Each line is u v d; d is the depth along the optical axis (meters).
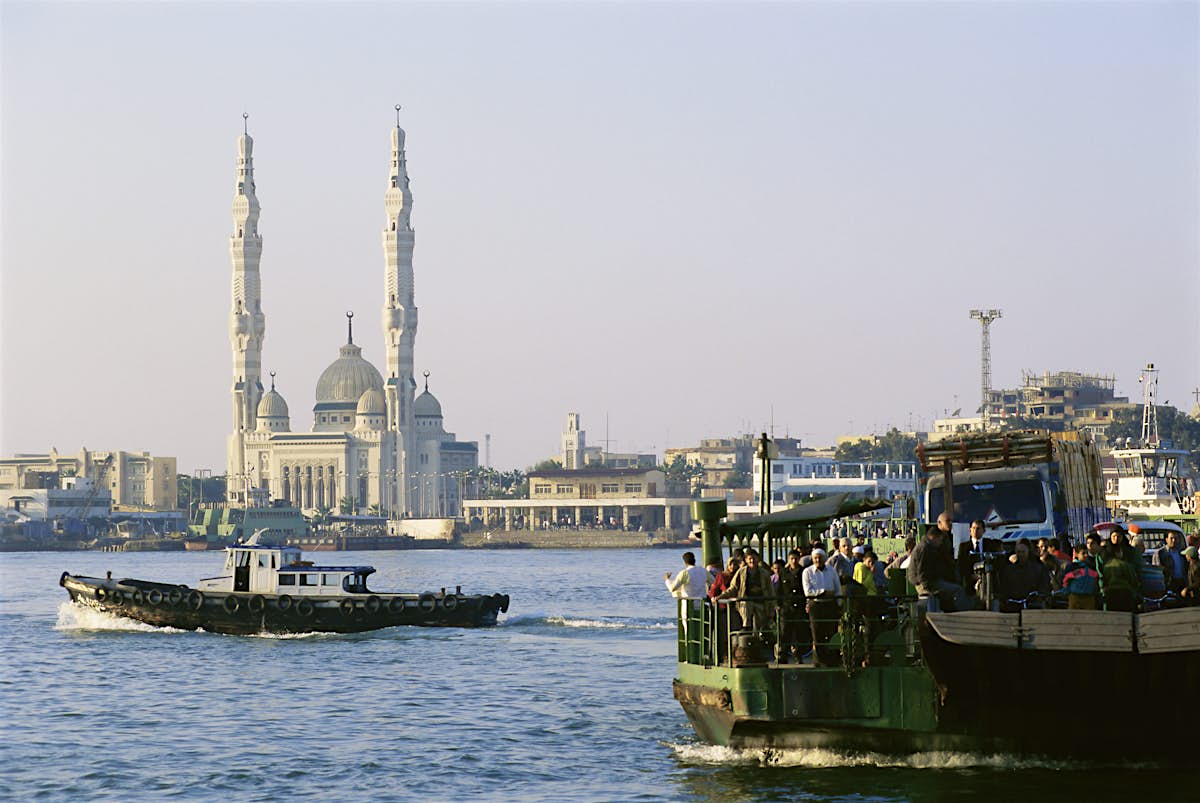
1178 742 47.66
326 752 64.44
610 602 182.62
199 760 62.91
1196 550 51.59
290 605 121.94
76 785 57.81
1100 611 46.03
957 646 46.97
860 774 50.94
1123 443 142.00
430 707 78.50
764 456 68.62
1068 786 48.34
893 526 103.50
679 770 56.47
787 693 50.12
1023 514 57.47
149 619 126.44
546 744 65.12
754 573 51.19
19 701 83.00
